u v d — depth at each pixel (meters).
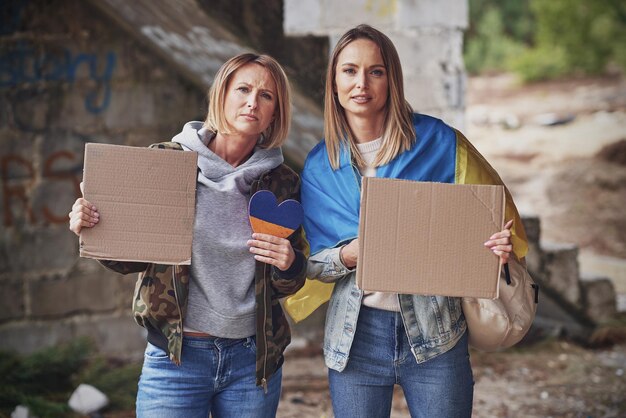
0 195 5.79
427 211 2.78
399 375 3.02
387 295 2.99
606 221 10.71
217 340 2.87
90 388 5.12
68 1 5.80
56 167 5.88
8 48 5.73
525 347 6.46
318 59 5.34
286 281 2.88
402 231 2.78
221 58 5.33
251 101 2.84
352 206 3.01
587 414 5.14
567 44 19.08
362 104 2.98
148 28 5.41
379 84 2.99
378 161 3.02
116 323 6.06
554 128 14.88
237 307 2.86
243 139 2.92
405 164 3.00
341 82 3.00
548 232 10.60
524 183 12.48
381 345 2.99
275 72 2.89
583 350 6.45
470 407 3.07
